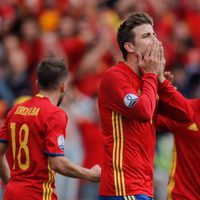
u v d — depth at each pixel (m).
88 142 36.41
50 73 22.33
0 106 37.12
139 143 20.67
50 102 22.14
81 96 39.91
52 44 45.00
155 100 20.58
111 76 20.70
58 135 21.56
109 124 20.78
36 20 48.12
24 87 41.75
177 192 23.00
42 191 21.73
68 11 48.12
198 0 51.66
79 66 43.66
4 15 47.53
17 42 45.72
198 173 22.91
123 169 20.48
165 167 32.22
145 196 20.48
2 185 35.03
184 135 22.97
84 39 44.81
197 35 50.16
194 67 46.50
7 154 23.89
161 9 50.19
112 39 44.16
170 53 46.41
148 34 20.88
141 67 20.77
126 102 20.30
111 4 50.34
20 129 22.03
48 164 21.77
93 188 37.25
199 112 22.91
